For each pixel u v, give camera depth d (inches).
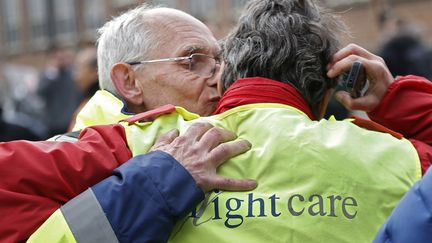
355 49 167.5
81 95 447.5
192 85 178.2
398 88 172.7
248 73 157.8
